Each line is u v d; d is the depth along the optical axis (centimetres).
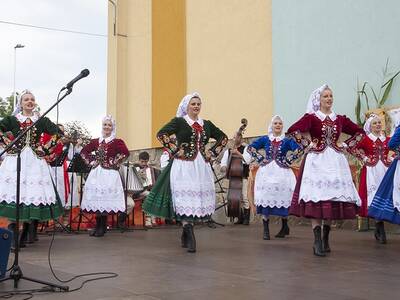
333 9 899
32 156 589
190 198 544
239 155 799
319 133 515
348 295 323
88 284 359
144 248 582
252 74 1056
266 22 1029
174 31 1258
